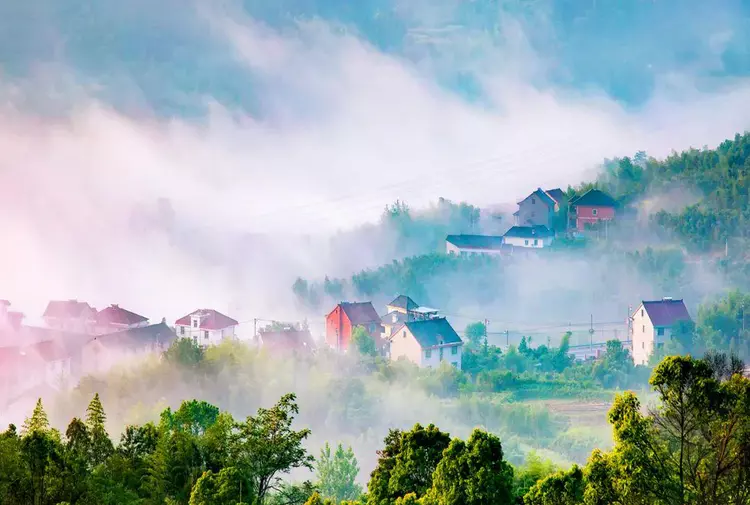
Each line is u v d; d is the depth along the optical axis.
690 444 74.94
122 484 96.56
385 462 94.69
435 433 92.69
